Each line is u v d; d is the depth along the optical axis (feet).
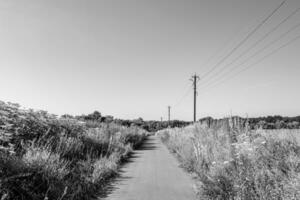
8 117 30.78
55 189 20.71
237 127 29.58
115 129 81.10
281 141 24.08
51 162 23.97
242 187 17.78
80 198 21.62
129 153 57.52
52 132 37.06
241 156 22.07
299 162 18.84
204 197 21.43
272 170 18.94
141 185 27.12
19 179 19.66
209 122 49.44
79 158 34.50
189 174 32.73
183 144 50.80
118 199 22.18
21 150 25.71
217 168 23.26
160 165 40.68
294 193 15.34
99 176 28.35
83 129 48.83
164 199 22.12
